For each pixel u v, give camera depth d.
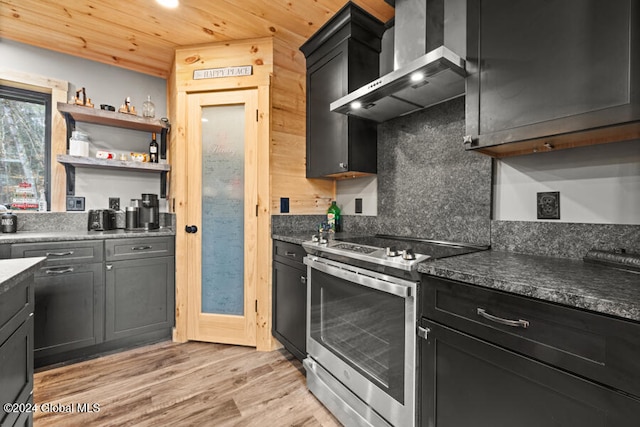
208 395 1.65
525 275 0.89
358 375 1.35
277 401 1.61
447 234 1.67
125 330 2.14
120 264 2.11
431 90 1.49
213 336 2.27
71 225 2.34
